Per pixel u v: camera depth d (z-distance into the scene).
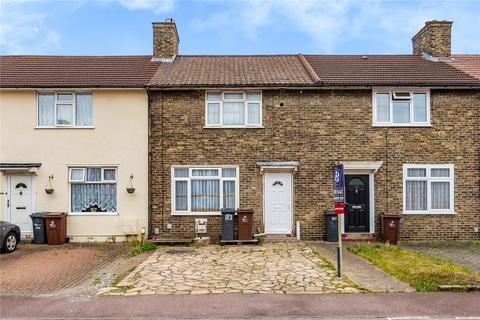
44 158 16.02
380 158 15.99
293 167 15.69
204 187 16.05
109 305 8.06
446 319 7.26
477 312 7.61
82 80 16.34
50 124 16.17
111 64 18.59
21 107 16.08
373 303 8.10
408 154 16.02
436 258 12.22
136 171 16.02
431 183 16.06
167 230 15.84
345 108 16.08
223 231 15.18
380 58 19.52
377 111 16.16
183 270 10.84
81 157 16.03
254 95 16.19
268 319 7.29
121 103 16.14
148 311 7.70
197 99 16.09
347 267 11.12
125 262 12.18
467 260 12.14
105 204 16.11
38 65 18.27
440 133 16.08
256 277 10.05
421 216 15.90
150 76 16.86
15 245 14.06
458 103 16.14
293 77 16.59
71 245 15.15
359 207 15.98
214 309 7.79
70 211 16.03
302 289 9.04
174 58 19.52
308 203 15.88
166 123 16.06
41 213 15.44
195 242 15.08
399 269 10.60
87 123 16.20
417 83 15.75
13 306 8.07
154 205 15.90
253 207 15.89
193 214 15.85
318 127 16.03
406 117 16.20
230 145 16.00
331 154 15.97
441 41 19.14
